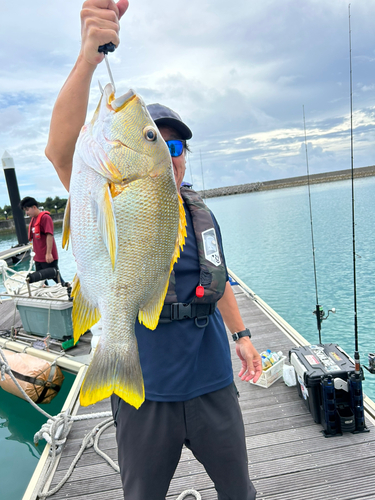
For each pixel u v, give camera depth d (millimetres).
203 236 1339
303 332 5531
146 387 1190
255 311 5555
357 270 8562
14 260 15062
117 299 1008
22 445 3568
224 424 1241
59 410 4039
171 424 1183
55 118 1029
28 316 5008
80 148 972
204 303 1241
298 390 3104
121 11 1011
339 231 13797
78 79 983
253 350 1547
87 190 971
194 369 1213
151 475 1174
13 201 17062
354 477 2223
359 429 2594
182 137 1354
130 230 991
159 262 1055
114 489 2301
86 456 2621
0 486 2967
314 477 2246
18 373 3955
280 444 2557
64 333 4613
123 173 973
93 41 911
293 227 16391
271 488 2189
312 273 8883
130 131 978
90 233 979
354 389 2564
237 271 10195
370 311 6020
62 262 15102
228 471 1265
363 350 4727
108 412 3006
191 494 2168
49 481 2410
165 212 1041
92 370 974
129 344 1023
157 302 1084
